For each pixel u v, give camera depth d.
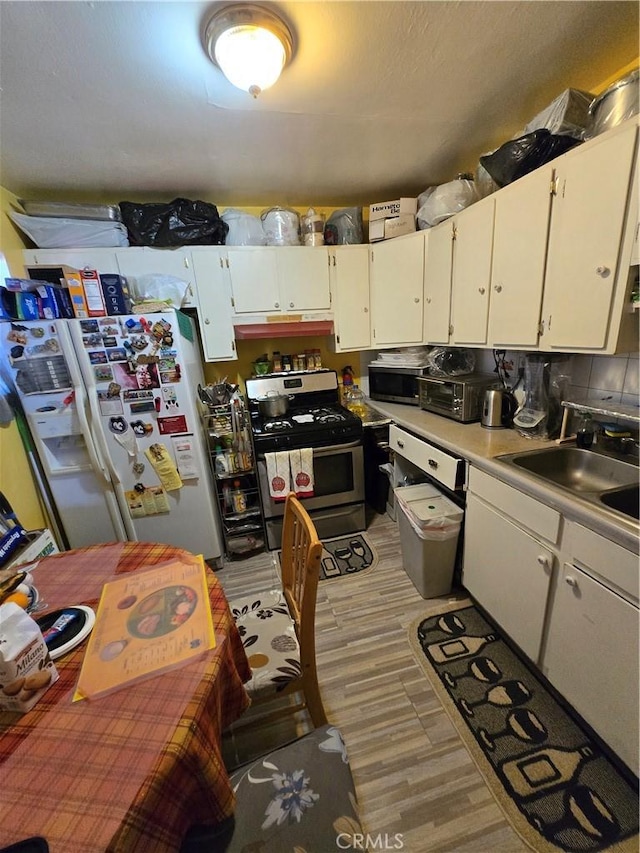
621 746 1.06
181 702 0.67
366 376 3.04
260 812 0.77
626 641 1.00
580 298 1.30
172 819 0.58
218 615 0.88
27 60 1.10
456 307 2.02
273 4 0.99
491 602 1.59
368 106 1.46
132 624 0.86
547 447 1.58
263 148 1.74
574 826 1.02
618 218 1.14
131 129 1.51
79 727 0.63
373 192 2.44
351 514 2.54
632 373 1.45
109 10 0.96
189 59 1.15
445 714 1.34
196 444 2.04
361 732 1.29
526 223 1.49
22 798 0.53
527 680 1.44
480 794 1.10
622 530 0.96
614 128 1.12
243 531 2.41
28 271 1.88
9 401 1.80
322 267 2.44
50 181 1.90
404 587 2.02
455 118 1.59
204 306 2.32
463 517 1.75
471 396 2.02
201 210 2.15
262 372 2.71
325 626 1.78
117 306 1.85
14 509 1.79
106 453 1.90
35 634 0.70
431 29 1.10
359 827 0.75
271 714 1.13
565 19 1.09
